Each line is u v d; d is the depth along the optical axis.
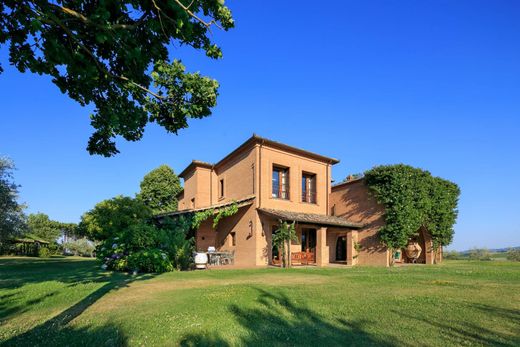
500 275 11.54
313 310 5.97
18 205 22.06
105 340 4.38
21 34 4.07
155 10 4.39
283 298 6.95
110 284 8.99
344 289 8.20
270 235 17.73
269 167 18.45
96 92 5.33
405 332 4.66
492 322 5.14
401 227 17.08
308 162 20.52
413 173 18.27
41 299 7.02
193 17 4.46
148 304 6.39
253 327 4.96
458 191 21.25
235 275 11.54
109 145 6.25
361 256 18.86
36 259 26.59
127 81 5.18
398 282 9.62
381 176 17.88
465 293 7.62
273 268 14.52
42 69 4.31
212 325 5.02
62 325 5.07
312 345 4.21
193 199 24.09
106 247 14.31
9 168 21.06
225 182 22.27
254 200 17.67
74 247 39.69
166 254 13.55
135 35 4.80
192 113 5.63
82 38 4.52
